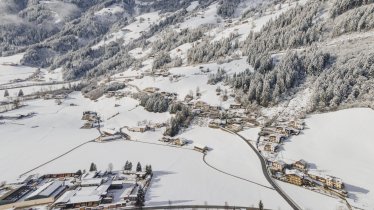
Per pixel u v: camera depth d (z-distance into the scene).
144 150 167.75
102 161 153.50
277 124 177.12
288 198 113.25
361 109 165.12
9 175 141.00
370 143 143.25
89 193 117.25
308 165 136.00
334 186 118.69
